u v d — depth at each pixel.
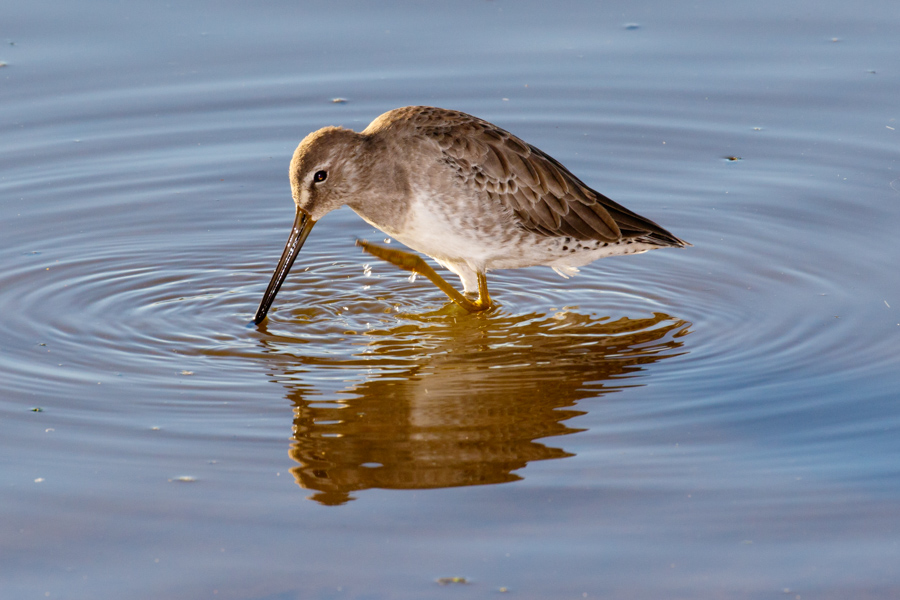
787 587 7.98
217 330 12.54
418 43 19.81
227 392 10.95
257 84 18.70
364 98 18.33
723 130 17.61
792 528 8.64
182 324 12.68
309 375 11.37
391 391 10.99
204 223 15.68
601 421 10.34
